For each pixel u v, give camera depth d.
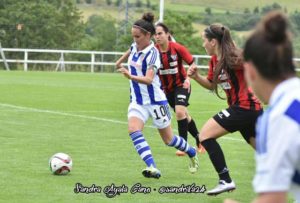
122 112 32.81
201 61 78.88
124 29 94.12
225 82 14.27
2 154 19.64
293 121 5.64
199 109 36.44
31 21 90.06
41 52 79.06
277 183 5.65
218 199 14.80
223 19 120.12
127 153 20.44
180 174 17.38
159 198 14.66
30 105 34.94
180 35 87.50
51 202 13.91
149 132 25.66
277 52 5.77
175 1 142.25
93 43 95.06
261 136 5.84
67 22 95.00
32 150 20.52
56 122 27.92
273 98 5.86
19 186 15.33
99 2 147.50
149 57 15.79
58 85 51.09
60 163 16.70
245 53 5.96
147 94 16.02
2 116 29.53
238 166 18.94
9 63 76.50
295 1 132.62
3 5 90.88
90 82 56.12
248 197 15.10
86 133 24.80
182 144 16.84
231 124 14.16
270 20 5.80
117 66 20.36
